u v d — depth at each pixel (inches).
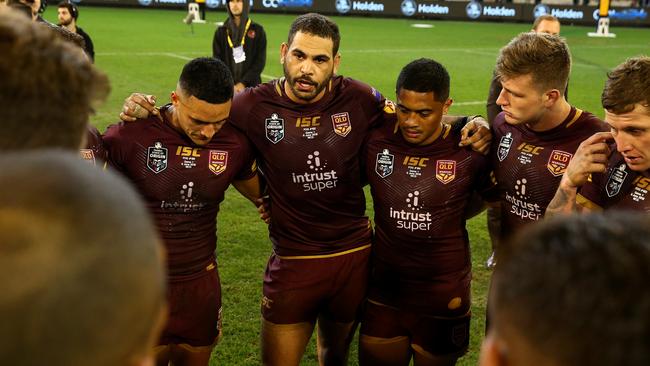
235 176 127.6
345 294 131.7
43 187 29.0
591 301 29.4
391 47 746.2
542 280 30.7
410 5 1149.1
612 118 90.9
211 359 153.9
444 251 122.3
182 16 994.7
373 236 134.3
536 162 113.7
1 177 29.1
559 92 108.9
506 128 119.3
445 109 116.9
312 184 126.1
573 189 96.4
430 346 127.6
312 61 117.2
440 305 124.1
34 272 27.5
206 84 105.8
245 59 310.3
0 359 27.0
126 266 29.2
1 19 43.2
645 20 1183.6
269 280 131.3
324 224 128.0
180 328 121.0
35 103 40.7
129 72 519.8
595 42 888.3
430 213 120.6
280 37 767.7
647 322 28.6
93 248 28.5
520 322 31.0
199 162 117.6
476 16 1165.7
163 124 116.7
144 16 966.4
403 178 121.3
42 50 42.1
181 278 119.5
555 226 33.0
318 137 124.4
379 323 128.3
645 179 96.9
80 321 27.9
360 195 130.6
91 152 111.4
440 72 112.3
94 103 46.6
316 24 117.1
